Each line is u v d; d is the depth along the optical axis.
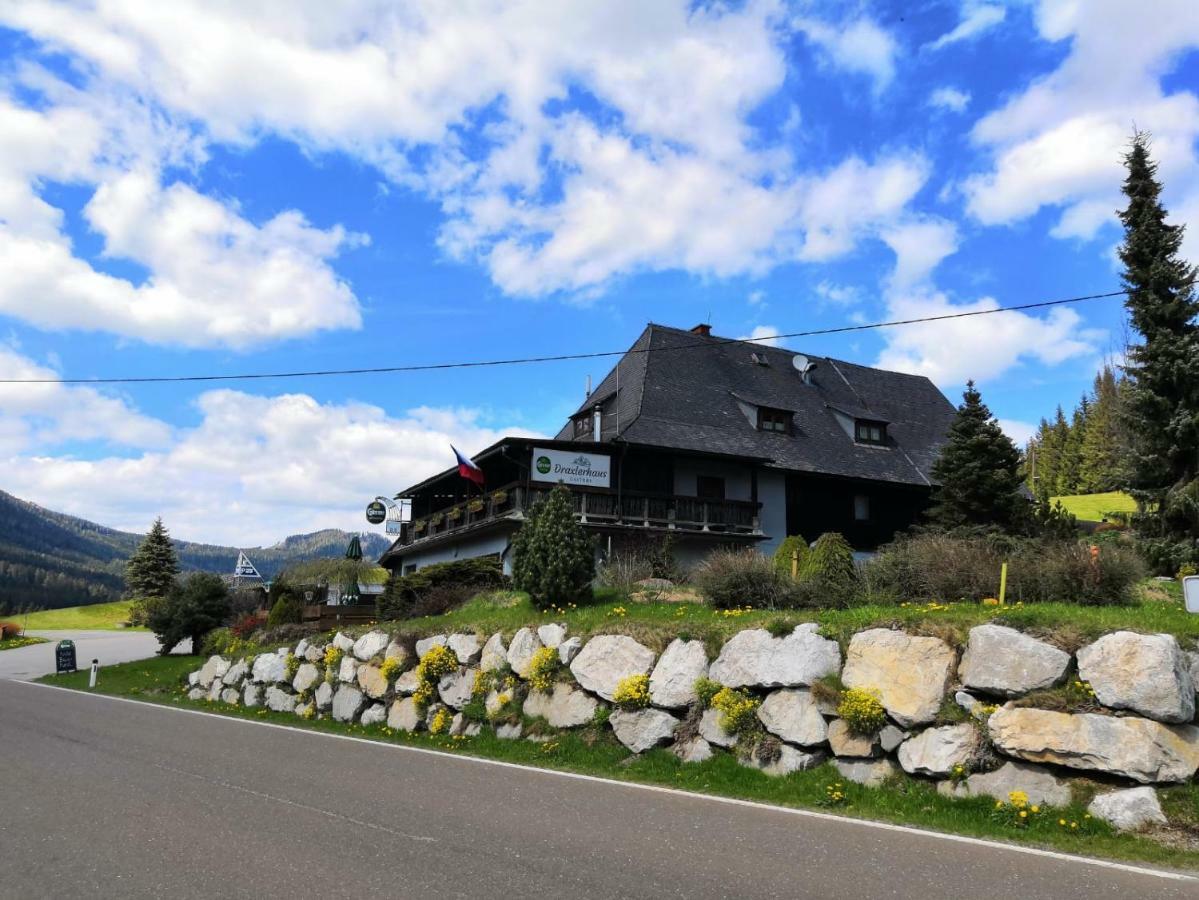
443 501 35.44
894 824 7.44
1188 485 21.28
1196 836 6.66
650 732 10.61
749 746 9.65
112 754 11.23
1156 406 22.42
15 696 20.47
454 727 13.20
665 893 5.47
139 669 27.11
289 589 28.61
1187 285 23.00
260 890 5.54
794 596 12.70
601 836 6.90
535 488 26.30
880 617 9.55
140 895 5.47
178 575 66.12
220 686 20.47
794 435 32.22
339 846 6.55
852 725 8.91
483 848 6.50
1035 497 33.34
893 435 35.16
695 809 8.01
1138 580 10.94
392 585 22.78
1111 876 5.89
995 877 5.85
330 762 10.69
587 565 14.73
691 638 10.91
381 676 15.13
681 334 34.66
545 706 12.12
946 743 8.20
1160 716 7.20
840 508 31.66
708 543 28.78
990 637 8.38
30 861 6.23
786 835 6.99
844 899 5.37
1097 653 7.70
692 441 29.11
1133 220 23.91
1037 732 7.69
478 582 23.84
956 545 12.36
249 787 8.92
